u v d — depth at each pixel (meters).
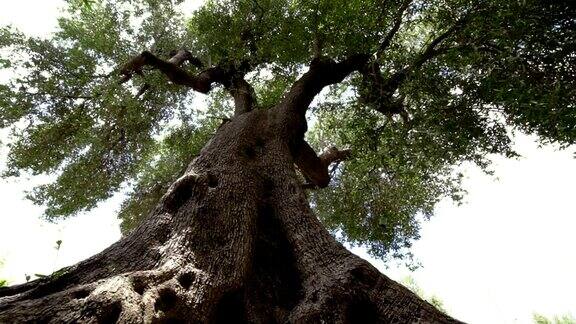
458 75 6.44
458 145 7.02
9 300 2.37
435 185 10.50
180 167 11.80
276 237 3.99
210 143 5.48
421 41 9.09
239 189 4.18
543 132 5.26
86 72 9.95
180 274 2.74
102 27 10.35
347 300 2.72
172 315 2.40
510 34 5.01
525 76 4.94
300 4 8.38
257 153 5.44
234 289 2.91
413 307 2.65
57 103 9.99
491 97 5.86
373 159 8.41
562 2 4.77
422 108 7.09
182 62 10.02
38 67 9.64
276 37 9.05
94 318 2.08
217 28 9.62
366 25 7.34
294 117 6.47
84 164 11.25
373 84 7.78
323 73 7.66
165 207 3.77
